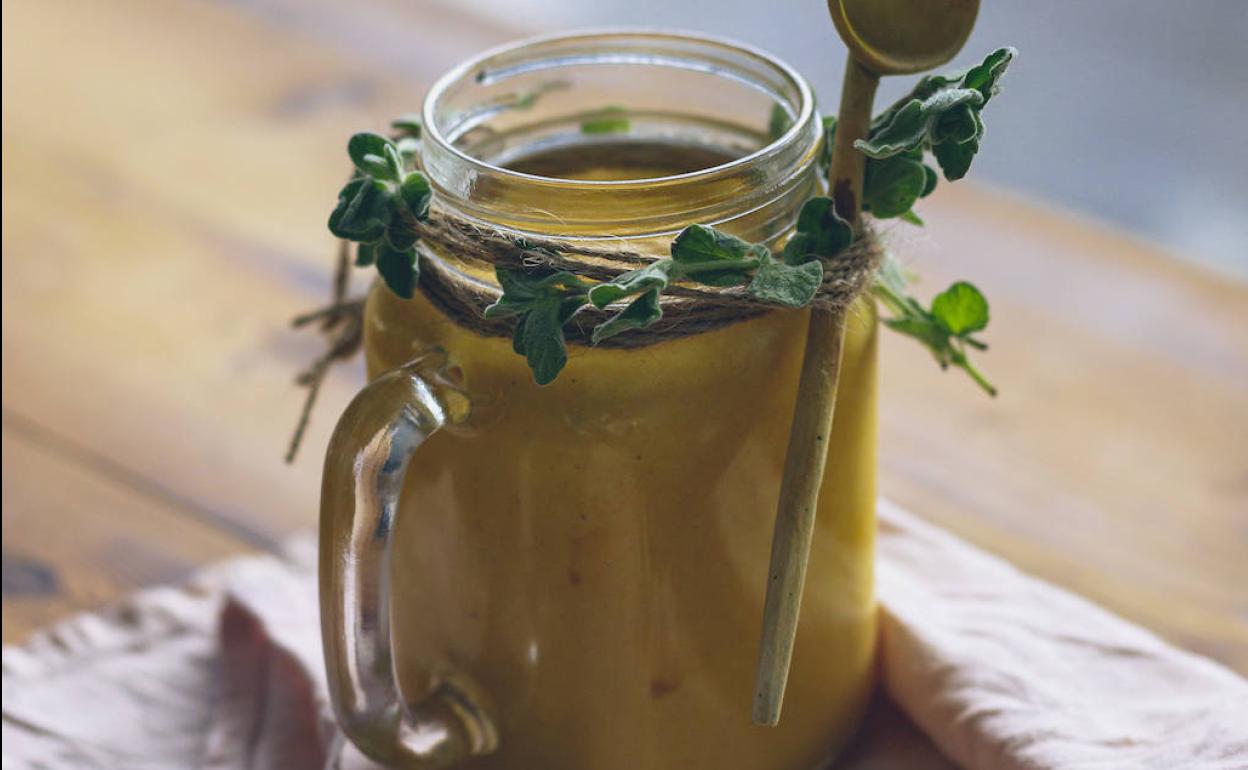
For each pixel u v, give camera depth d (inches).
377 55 32.6
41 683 21.1
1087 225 26.9
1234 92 37.1
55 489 23.9
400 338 18.0
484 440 17.5
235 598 21.4
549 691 18.3
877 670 20.1
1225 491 22.8
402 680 19.5
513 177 16.7
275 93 31.7
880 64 16.6
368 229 17.1
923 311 18.4
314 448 24.5
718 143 19.0
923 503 23.0
